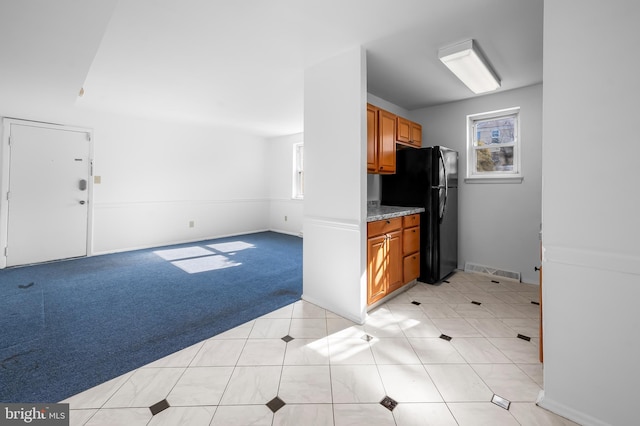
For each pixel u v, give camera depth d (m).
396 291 2.96
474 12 1.91
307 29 2.10
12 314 2.47
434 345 2.03
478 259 3.70
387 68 2.79
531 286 3.24
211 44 2.33
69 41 1.98
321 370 1.75
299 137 6.39
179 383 1.62
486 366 1.79
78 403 1.46
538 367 1.78
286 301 2.80
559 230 1.41
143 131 5.04
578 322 1.37
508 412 1.43
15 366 1.76
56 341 2.05
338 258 2.49
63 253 4.29
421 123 4.10
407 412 1.42
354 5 1.83
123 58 2.59
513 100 3.38
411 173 3.48
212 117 4.86
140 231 5.07
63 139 4.24
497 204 3.54
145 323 2.33
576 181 1.35
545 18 1.41
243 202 6.61
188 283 3.31
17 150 3.92
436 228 3.29
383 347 2.00
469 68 2.60
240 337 2.12
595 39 1.28
